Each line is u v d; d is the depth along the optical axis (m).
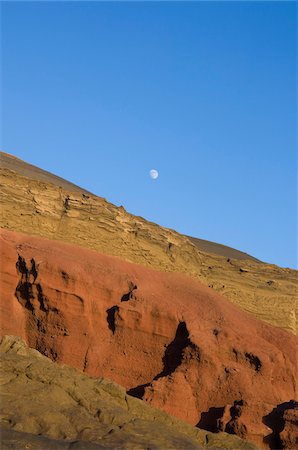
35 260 45.28
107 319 45.88
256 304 54.47
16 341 41.81
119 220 52.19
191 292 49.69
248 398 43.16
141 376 44.56
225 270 56.12
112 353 44.75
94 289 46.09
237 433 41.09
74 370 41.72
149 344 45.34
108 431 35.47
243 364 45.31
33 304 44.78
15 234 47.50
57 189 51.25
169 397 42.50
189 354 44.22
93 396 38.47
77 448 33.09
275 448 41.22
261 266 57.56
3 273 44.91
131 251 51.66
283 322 54.34
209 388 43.62
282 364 46.28
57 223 49.91
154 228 54.16
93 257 48.50
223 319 47.81
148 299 46.44
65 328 44.47
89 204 51.31
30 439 33.09
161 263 52.69
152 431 36.41
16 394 36.53
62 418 35.62
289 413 41.62
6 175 49.34
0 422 34.31
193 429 39.66
